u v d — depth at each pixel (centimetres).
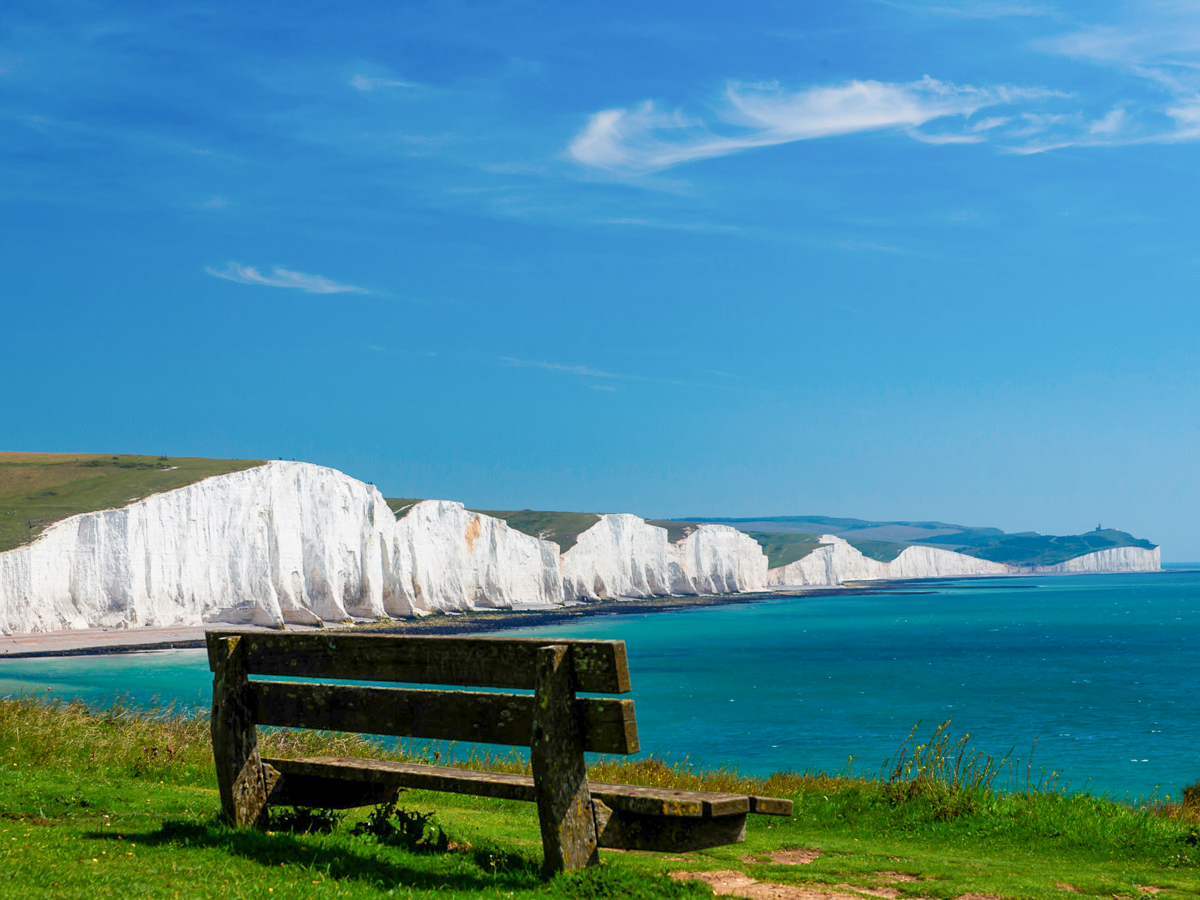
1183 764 3428
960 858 1073
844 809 1361
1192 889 943
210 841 743
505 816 1227
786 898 782
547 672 649
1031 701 5356
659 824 679
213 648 798
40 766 1279
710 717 4716
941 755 1476
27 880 605
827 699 5494
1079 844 1169
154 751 1403
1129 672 7038
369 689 730
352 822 870
